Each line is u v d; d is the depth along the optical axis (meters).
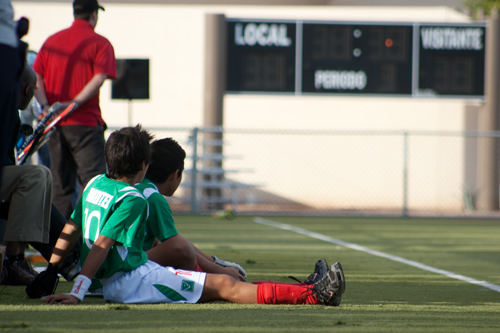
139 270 10.02
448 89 47.12
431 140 60.50
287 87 46.34
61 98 16.06
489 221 42.22
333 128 60.62
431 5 55.56
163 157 11.18
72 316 8.81
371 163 60.38
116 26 60.53
